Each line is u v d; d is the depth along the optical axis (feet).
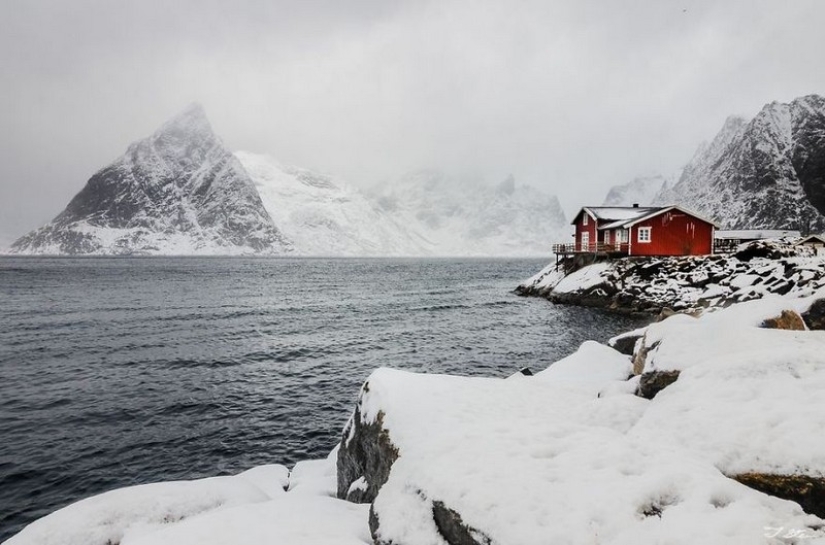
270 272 426.51
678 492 16.66
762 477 19.53
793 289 106.42
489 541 15.80
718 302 125.59
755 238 236.02
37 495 43.42
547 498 16.72
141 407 65.82
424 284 295.89
